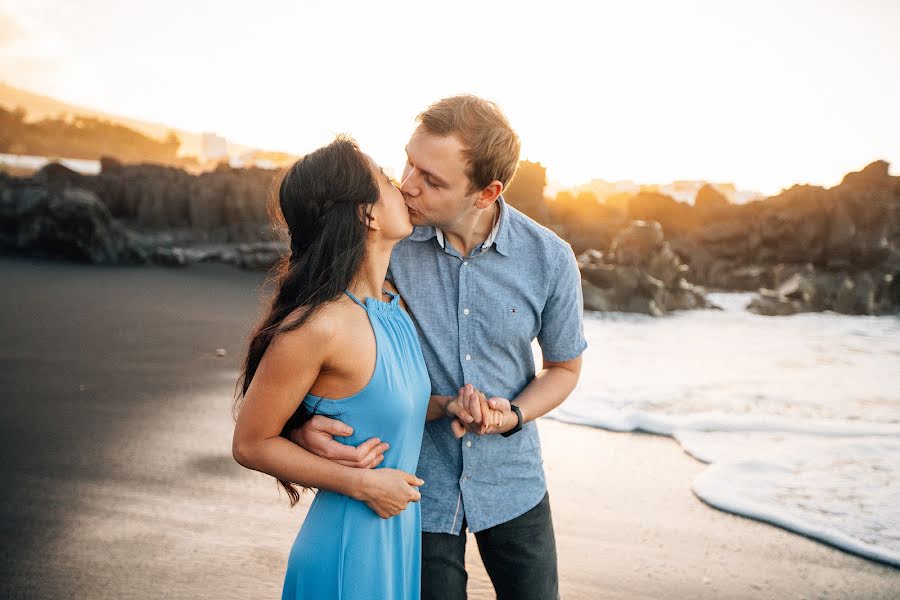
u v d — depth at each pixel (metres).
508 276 1.79
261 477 3.82
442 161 1.54
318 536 1.51
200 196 15.95
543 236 1.82
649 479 4.06
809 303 11.07
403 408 1.53
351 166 1.48
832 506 3.66
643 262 11.24
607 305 10.61
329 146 1.51
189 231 15.87
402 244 1.82
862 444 4.62
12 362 6.12
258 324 1.51
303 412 1.52
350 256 1.46
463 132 1.53
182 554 2.96
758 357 7.39
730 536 3.36
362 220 1.47
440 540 1.80
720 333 8.89
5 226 13.86
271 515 3.37
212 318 8.47
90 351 6.64
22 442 4.21
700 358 7.28
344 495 1.51
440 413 1.77
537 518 1.88
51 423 4.58
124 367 6.10
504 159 1.58
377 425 1.51
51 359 6.28
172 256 13.31
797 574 3.01
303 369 1.40
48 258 13.44
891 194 13.10
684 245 14.25
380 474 1.47
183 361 6.37
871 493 3.83
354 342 1.45
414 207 1.62
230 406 5.07
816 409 5.44
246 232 15.73
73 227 13.22
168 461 4.00
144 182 16.39
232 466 3.95
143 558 2.91
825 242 12.91
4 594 2.60
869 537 3.30
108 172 17.56
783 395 5.82
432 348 1.81
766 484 3.96
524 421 1.78
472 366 1.81
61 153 93.88
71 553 2.93
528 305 1.82
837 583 2.94
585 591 2.85
